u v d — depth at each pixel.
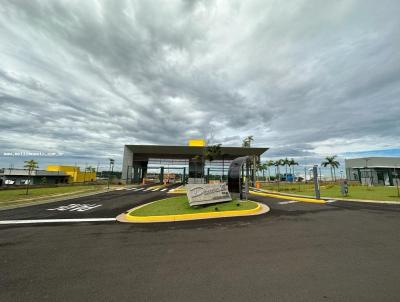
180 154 49.44
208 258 4.72
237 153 46.78
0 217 9.95
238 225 7.84
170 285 3.56
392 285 3.46
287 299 3.09
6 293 3.36
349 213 10.09
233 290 3.38
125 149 45.22
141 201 15.59
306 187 33.91
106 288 3.49
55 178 51.31
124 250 5.32
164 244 5.75
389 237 6.17
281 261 4.50
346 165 58.34
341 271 4.00
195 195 11.73
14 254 5.10
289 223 8.07
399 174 44.31
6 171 46.62
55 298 3.21
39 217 9.88
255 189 30.44
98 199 16.89
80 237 6.54
